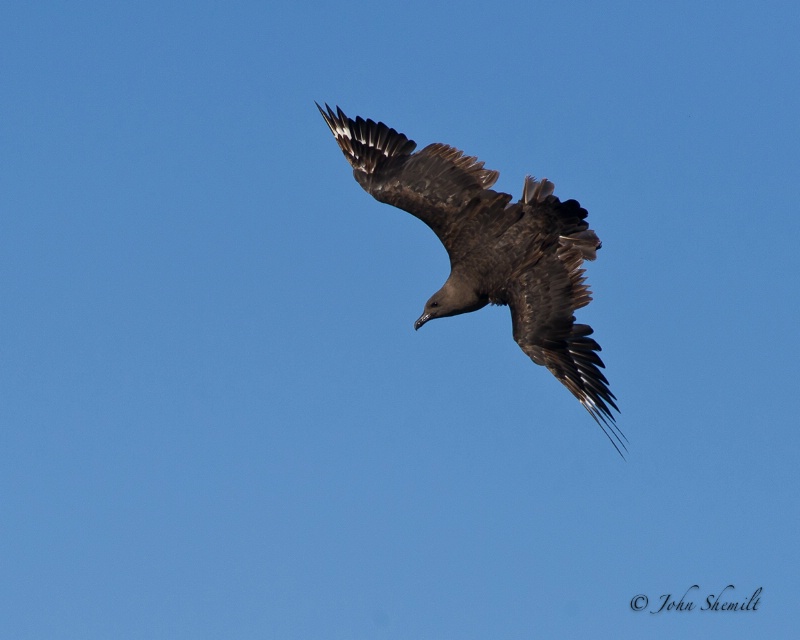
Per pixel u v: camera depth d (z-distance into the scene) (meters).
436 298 22.19
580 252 21.08
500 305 21.73
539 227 21.44
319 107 23.81
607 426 20.25
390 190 22.92
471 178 22.53
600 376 20.38
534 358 20.59
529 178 21.83
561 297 20.84
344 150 23.70
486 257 21.69
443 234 22.34
